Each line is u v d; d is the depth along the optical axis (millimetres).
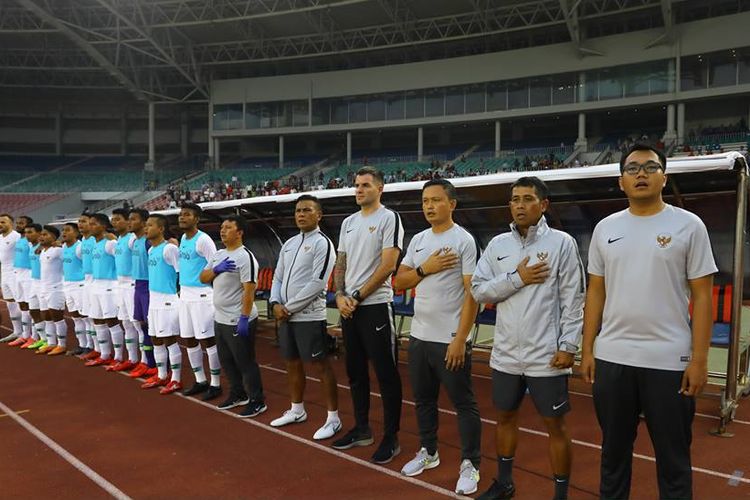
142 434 4637
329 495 3498
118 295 6812
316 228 4699
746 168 4430
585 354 2857
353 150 37250
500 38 29453
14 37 31031
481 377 6477
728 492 3488
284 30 29562
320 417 5051
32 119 40750
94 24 28891
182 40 30797
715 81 24094
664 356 2564
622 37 25594
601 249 2768
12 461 4094
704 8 25328
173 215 10008
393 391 4039
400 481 3682
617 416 2693
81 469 3941
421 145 31172
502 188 6125
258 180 33000
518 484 3602
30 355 7836
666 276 2568
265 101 33406
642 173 2596
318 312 4523
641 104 25594
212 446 4352
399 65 30766
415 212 7492
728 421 4785
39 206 31984
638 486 3570
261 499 3461
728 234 5695
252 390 5152
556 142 31781
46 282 7773
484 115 29094
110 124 41594
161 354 6105
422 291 3662
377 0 25188
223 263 5051
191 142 41156
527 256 3123
